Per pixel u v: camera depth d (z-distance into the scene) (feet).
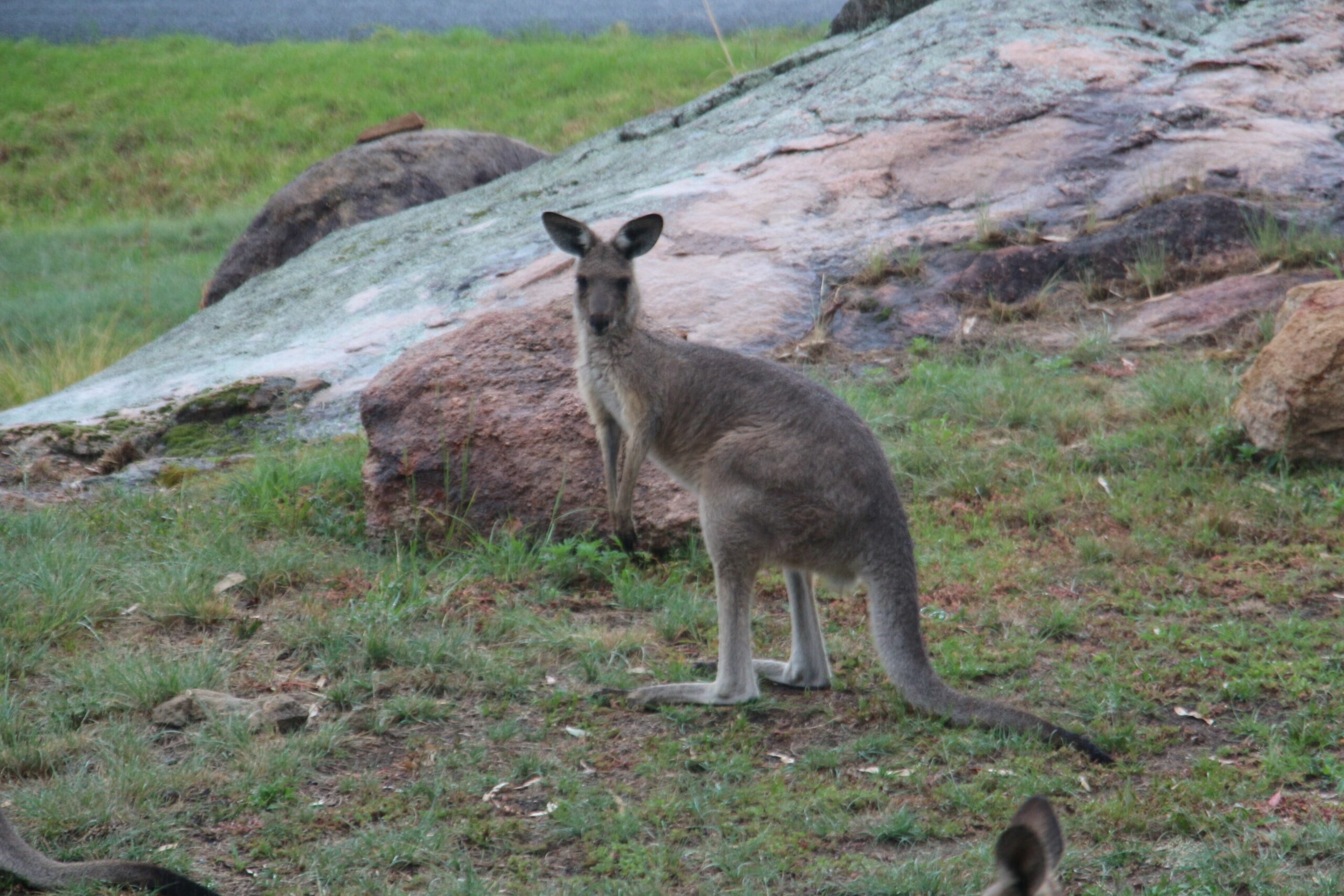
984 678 33.42
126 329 109.19
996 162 69.92
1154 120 71.05
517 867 25.52
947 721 30.35
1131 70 75.56
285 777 28.32
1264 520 42.09
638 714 31.94
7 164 175.11
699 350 34.27
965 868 24.91
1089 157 69.26
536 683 33.68
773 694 32.96
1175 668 33.06
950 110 73.77
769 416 31.81
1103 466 47.16
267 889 24.86
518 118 169.07
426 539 44.01
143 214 161.07
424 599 38.11
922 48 81.10
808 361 57.82
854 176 70.64
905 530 30.86
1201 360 53.93
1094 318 59.36
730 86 91.81
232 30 237.45
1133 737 29.60
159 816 27.14
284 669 34.45
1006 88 74.74
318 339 70.13
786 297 61.93
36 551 41.16
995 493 45.29
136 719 31.32
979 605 37.63
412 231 86.48
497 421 44.37
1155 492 44.52
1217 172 66.69
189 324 84.43
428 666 33.68
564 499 43.16
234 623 36.99
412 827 26.76
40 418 67.26
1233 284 58.75
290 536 45.14
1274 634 34.58
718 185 72.43
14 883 24.16
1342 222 62.28
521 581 40.65
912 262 62.95
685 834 26.58
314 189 102.68
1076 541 40.96
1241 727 30.17
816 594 39.93
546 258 69.21
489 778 28.63
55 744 29.55
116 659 34.17
